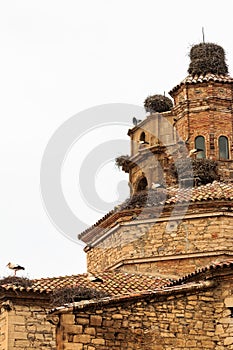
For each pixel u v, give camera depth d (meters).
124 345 46.62
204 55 70.56
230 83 69.00
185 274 59.31
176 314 48.12
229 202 59.56
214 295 49.09
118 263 61.66
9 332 53.81
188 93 68.81
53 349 54.22
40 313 54.59
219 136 67.94
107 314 46.72
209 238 59.31
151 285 56.56
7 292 54.06
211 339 48.34
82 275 58.25
